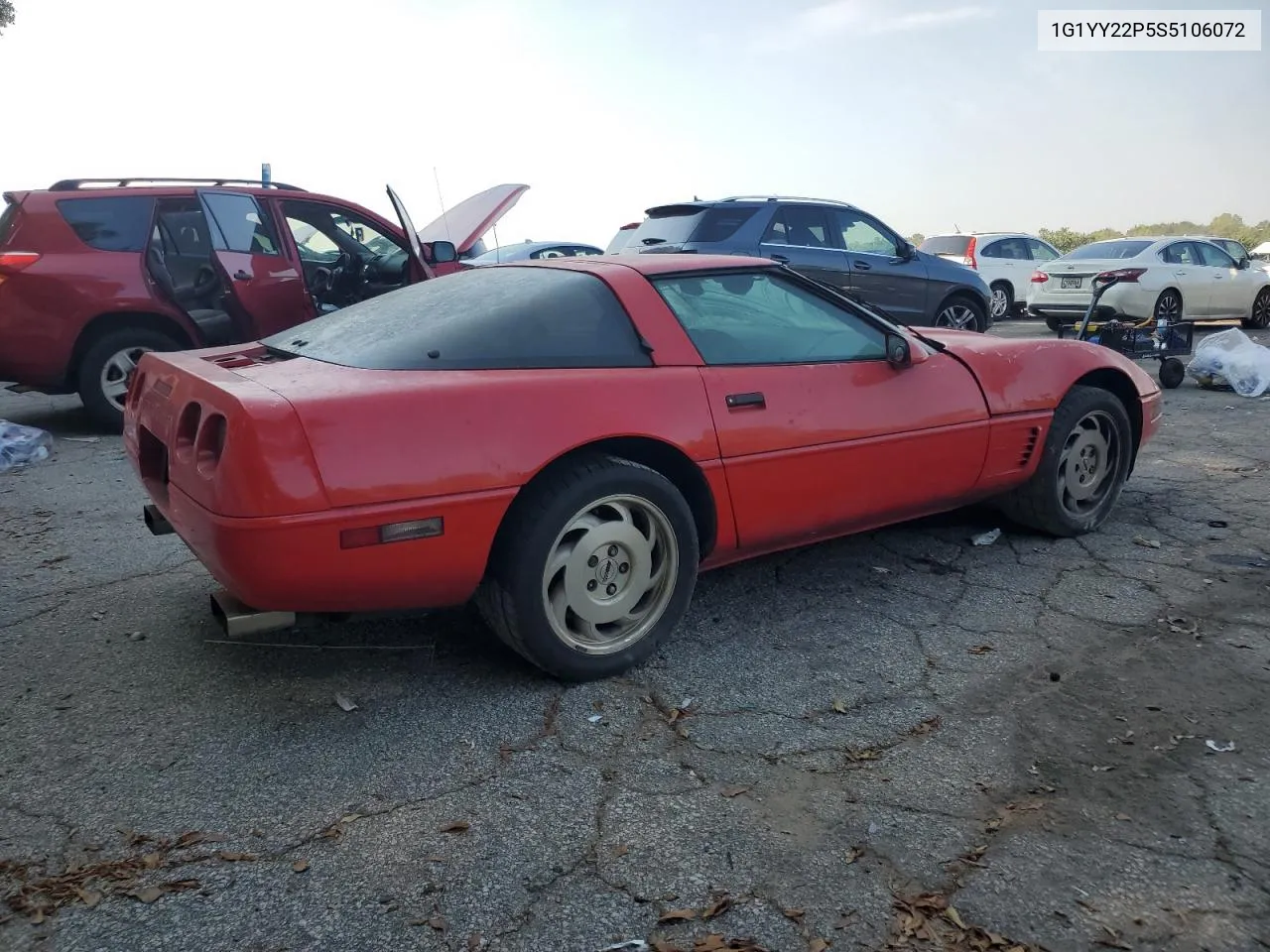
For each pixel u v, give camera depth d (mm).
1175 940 1988
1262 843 2289
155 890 2160
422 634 3529
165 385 3223
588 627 3131
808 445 3514
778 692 3092
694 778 2604
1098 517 4613
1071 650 3367
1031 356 4285
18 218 6941
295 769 2650
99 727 2877
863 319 3926
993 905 2098
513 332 3119
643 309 3338
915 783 2564
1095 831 2344
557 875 2215
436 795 2527
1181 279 13805
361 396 2723
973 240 17875
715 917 2072
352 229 8078
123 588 4035
